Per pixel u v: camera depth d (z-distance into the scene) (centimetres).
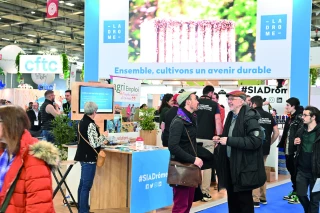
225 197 539
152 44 714
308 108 392
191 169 327
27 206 184
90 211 472
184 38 700
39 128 788
